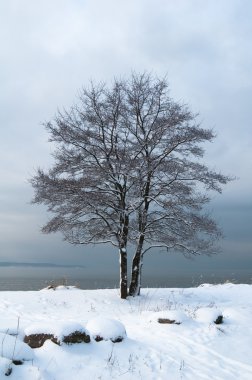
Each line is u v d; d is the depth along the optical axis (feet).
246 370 30.25
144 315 48.37
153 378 26.53
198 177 69.46
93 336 30.60
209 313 42.22
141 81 72.43
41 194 66.90
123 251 67.77
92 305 59.77
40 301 60.80
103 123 69.15
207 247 68.95
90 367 26.32
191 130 69.00
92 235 68.59
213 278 106.52
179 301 65.00
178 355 31.30
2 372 22.68
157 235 69.72
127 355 29.22
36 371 24.00
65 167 68.13
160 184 69.46
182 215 67.97
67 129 68.80
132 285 68.59
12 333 29.32
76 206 66.44
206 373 28.60
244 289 80.07
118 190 68.28
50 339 28.17
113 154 69.97
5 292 69.51
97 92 73.61
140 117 72.13
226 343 35.83
